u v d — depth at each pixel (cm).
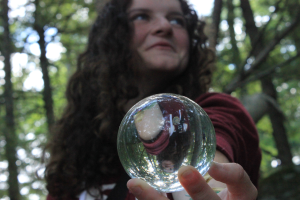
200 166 72
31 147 507
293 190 414
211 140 75
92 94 167
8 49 506
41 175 196
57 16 477
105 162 141
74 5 474
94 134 155
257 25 468
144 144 73
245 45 485
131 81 159
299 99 827
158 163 72
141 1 155
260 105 342
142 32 151
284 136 616
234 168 67
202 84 171
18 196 513
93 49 179
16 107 598
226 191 76
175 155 71
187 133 72
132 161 75
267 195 421
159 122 73
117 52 158
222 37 437
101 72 161
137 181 68
